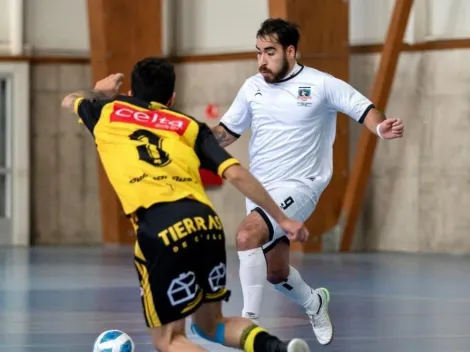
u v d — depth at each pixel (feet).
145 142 34.86
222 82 137.28
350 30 126.62
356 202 120.78
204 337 35.55
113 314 63.31
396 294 74.90
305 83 48.08
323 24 119.24
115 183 34.65
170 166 34.45
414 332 54.29
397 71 123.24
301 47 117.60
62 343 50.60
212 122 138.00
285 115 48.03
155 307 33.58
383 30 124.26
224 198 137.18
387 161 124.47
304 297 48.70
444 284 82.89
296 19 117.39
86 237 145.07
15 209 140.56
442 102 120.26
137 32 132.87
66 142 144.15
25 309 66.13
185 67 140.36
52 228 144.05
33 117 143.02
